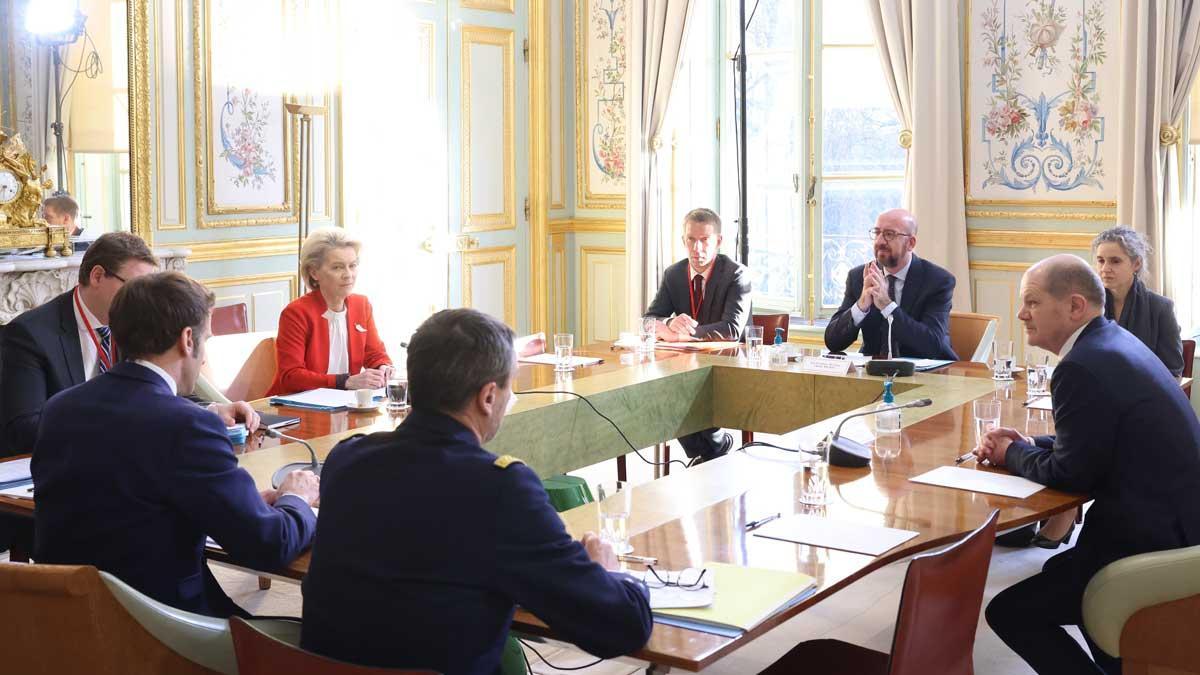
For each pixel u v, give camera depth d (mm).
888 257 4848
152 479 2244
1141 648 2482
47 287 5000
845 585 2188
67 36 5117
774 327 5441
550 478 3422
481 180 7176
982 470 2936
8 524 3248
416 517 1831
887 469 2955
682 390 4312
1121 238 4316
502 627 1878
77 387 2367
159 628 2100
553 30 7539
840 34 6734
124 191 5441
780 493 2762
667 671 1885
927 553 2188
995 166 6281
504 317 7402
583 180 7707
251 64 5973
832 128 6812
